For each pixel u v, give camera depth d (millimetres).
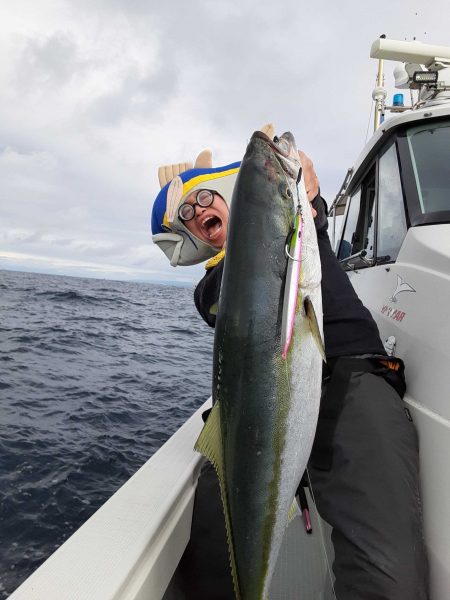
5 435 5453
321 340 1272
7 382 8000
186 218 2033
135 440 5691
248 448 1271
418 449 1526
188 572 1812
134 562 1340
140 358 12031
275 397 1262
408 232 1980
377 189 2615
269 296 1275
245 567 1275
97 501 4152
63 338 14156
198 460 2062
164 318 26391
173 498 1709
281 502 1276
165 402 7551
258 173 1322
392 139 2424
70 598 1193
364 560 1305
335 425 1542
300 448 1288
